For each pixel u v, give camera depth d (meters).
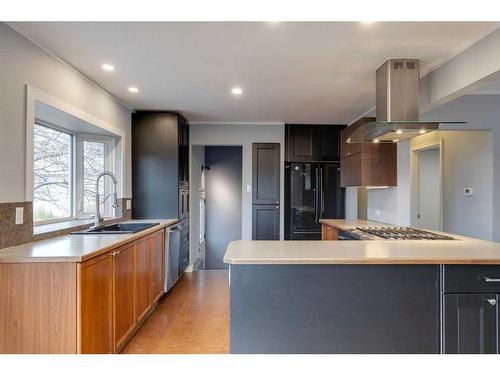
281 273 1.84
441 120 3.55
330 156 5.30
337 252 1.98
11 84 2.12
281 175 5.28
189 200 5.24
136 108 4.27
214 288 4.28
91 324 2.00
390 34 2.20
